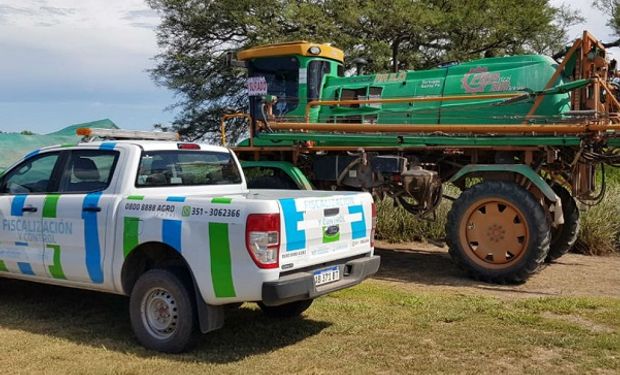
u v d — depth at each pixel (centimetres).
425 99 890
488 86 909
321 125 945
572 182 884
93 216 575
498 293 775
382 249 1116
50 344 562
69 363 514
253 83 1049
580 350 538
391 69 2184
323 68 1052
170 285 529
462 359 520
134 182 581
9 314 662
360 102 934
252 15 2170
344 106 1024
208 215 509
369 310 663
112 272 564
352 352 539
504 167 850
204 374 489
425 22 2116
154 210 540
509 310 662
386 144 927
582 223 1073
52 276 613
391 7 2097
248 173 1075
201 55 2330
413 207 940
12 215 636
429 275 894
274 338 580
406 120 966
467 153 903
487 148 862
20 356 529
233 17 2181
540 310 667
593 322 626
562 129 789
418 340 567
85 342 570
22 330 606
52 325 623
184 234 517
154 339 543
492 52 2333
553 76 855
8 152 1009
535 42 2327
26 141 1028
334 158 980
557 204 824
